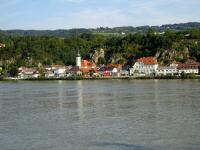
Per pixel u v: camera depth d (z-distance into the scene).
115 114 116.56
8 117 113.81
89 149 75.81
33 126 98.25
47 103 151.88
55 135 87.38
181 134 85.62
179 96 166.88
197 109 122.56
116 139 82.62
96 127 95.44
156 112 118.31
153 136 84.44
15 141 82.19
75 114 118.25
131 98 165.38
